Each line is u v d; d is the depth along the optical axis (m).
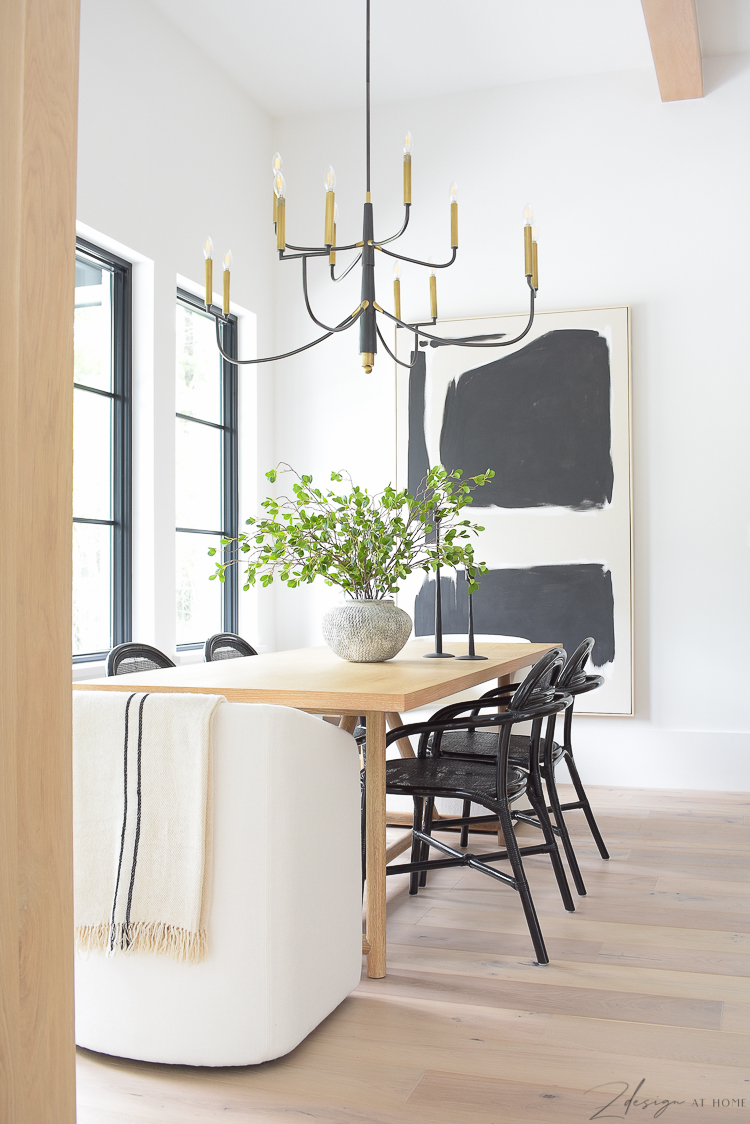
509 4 4.18
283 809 1.78
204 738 1.75
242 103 4.94
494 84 4.89
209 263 2.68
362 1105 1.64
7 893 1.00
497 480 4.75
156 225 4.17
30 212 1.03
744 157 4.54
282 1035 1.78
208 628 4.84
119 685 2.24
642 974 2.22
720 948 2.39
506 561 4.73
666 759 4.54
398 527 2.84
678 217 4.61
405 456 4.91
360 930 2.11
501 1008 2.03
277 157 2.47
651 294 4.63
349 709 2.04
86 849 1.80
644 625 4.60
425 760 2.74
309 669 2.64
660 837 3.56
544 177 4.82
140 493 4.13
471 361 4.83
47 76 1.06
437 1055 1.82
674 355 4.59
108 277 4.09
